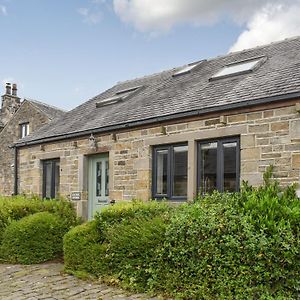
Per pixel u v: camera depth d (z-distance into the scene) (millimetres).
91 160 10734
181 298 5605
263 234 5059
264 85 7719
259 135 7250
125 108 10641
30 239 8453
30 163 12445
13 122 20281
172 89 10539
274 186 6633
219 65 11125
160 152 9000
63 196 10719
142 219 6867
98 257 6906
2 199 10078
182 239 5770
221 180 7805
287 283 4988
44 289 6391
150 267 6172
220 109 7660
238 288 5152
